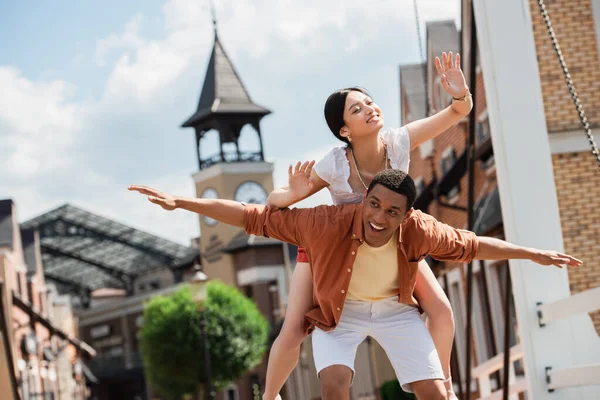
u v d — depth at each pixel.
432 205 27.23
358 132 5.35
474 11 8.45
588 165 13.60
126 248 83.31
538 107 8.32
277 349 5.63
